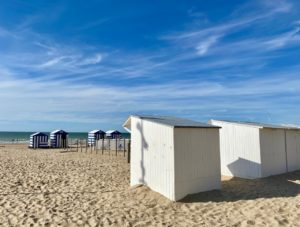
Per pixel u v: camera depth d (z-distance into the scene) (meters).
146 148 8.62
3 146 36.56
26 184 10.18
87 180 10.91
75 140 48.97
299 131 14.22
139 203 7.43
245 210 6.74
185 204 7.24
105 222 6.14
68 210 7.03
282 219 6.07
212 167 8.45
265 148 11.52
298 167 13.67
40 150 29.27
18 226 5.96
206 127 8.28
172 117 9.89
